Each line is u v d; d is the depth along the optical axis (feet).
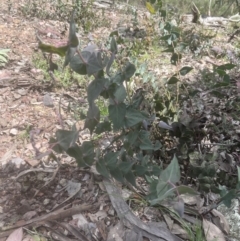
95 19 16.35
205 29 16.34
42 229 6.63
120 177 6.18
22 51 13.10
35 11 16.52
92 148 6.01
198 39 14.61
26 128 9.15
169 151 7.84
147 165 6.71
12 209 7.01
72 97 10.53
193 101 8.27
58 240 6.45
